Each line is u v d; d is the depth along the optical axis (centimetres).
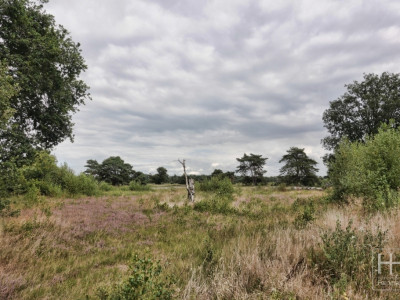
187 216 1146
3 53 1425
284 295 328
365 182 1063
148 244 702
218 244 641
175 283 370
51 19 1823
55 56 1692
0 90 730
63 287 414
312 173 5803
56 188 1761
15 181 857
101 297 330
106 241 723
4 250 521
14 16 1498
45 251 575
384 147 1078
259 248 520
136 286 298
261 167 7638
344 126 3938
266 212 1241
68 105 1956
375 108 3662
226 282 366
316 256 448
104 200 1683
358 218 722
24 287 405
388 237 478
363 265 382
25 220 740
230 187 2400
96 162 8719
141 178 8862
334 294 320
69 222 854
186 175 1839
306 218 834
